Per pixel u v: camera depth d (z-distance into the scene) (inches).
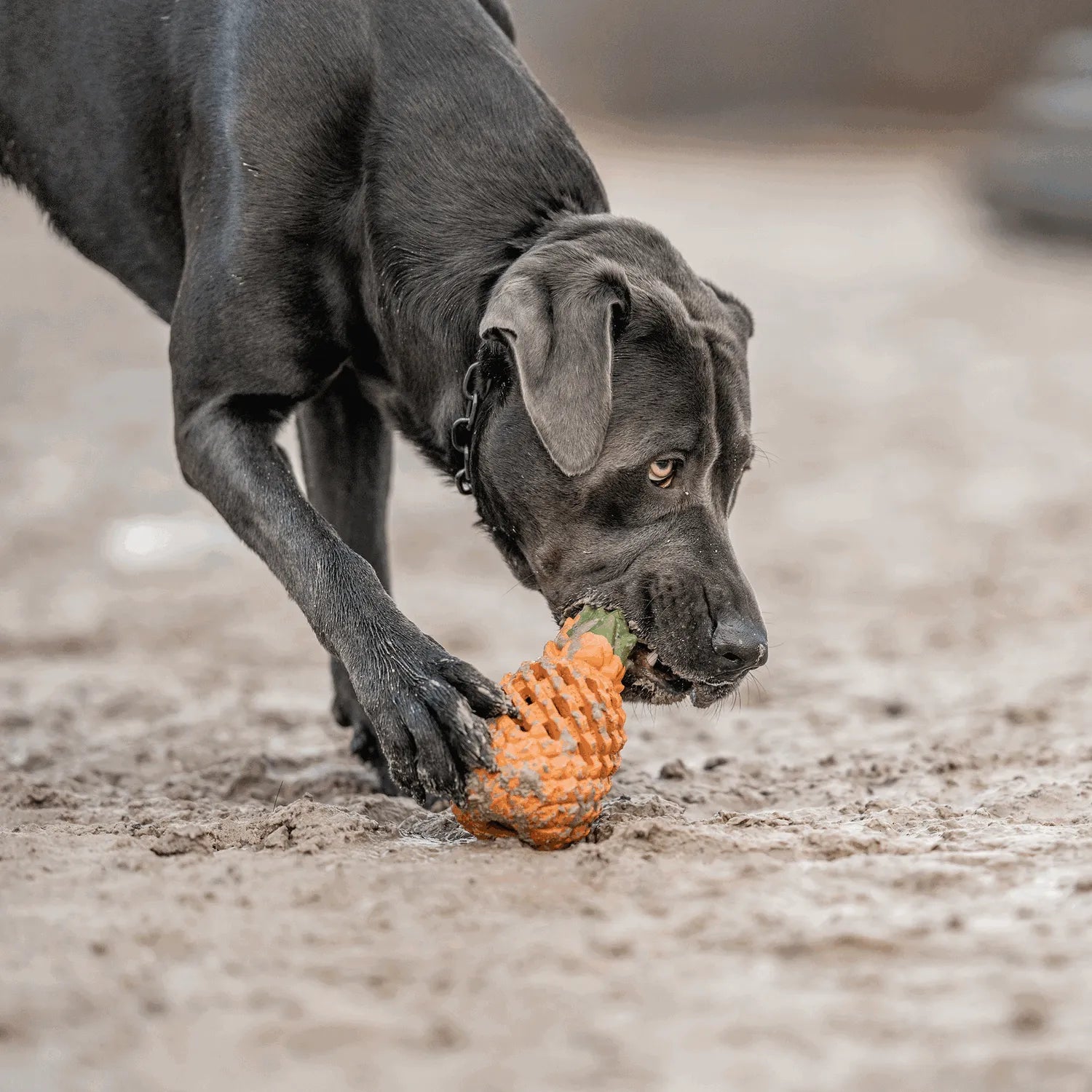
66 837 324.8
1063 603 609.3
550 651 329.1
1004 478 838.5
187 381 367.6
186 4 385.7
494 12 414.0
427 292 364.5
